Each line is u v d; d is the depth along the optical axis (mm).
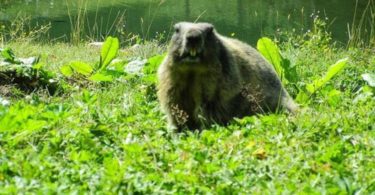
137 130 9820
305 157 8352
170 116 10914
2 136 8750
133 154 8352
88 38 24250
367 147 8961
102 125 9562
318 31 20547
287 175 7750
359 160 8297
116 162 7684
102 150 8586
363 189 7195
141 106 11789
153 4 36094
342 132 9922
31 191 6738
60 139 8672
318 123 10086
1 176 7152
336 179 7398
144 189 6977
